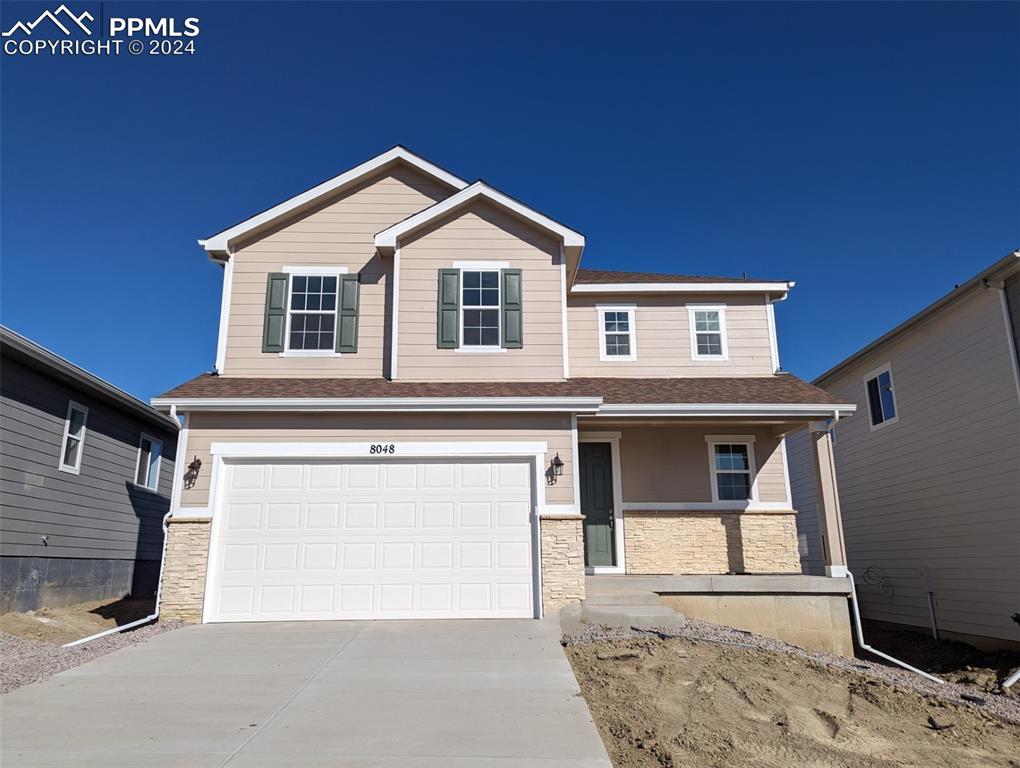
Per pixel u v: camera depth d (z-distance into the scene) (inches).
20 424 501.0
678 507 544.4
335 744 207.0
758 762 212.4
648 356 585.0
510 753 200.4
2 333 450.0
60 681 276.4
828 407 475.5
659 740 223.1
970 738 250.1
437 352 477.4
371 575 410.6
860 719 259.0
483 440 429.7
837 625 432.8
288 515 416.8
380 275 511.5
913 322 574.9
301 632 367.2
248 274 503.5
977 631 518.3
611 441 556.1
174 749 203.2
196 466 418.0
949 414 552.4
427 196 532.4
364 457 424.8
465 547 416.5
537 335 483.5
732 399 493.0
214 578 405.4
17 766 190.5
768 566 536.1
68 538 561.3
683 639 350.0
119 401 620.1
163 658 312.0
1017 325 481.7
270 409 421.1
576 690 262.5
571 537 413.7
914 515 597.3
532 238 502.6
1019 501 478.0
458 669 291.4
